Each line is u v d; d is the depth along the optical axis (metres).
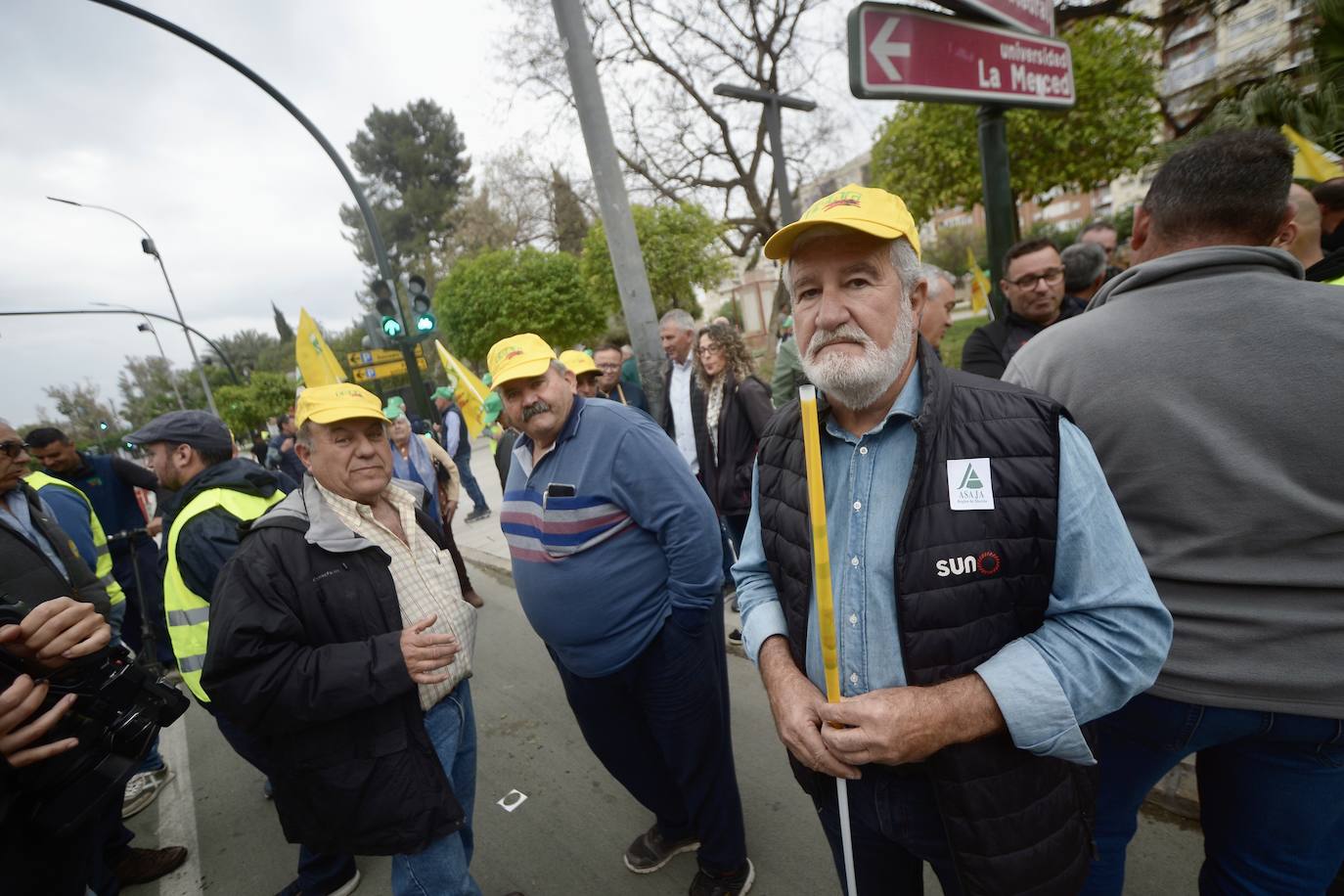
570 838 2.36
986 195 2.79
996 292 2.92
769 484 1.26
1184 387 1.05
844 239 0.97
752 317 24.22
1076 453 0.96
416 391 7.83
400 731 1.53
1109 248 3.86
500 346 1.81
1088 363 1.15
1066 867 1.03
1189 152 1.16
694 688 1.80
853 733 0.94
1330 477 0.96
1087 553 0.94
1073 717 0.92
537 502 1.86
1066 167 7.75
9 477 2.33
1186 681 1.10
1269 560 1.02
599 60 11.57
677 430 3.99
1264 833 1.15
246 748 2.10
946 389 1.03
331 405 1.56
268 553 1.50
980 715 0.93
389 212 38.28
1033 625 1.00
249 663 1.42
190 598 1.94
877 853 1.25
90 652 1.18
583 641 1.79
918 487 0.99
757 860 2.08
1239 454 1.01
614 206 3.62
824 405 1.14
